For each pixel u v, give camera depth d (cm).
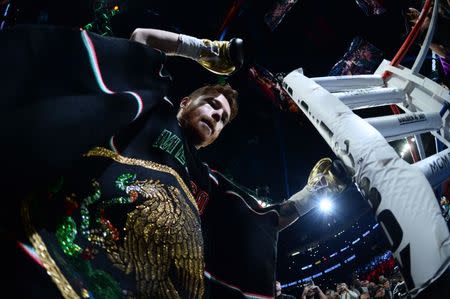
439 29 272
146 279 101
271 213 189
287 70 1026
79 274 87
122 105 103
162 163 120
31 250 81
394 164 144
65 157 87
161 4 776
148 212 106
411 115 215
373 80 262
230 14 898
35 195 88
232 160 1267
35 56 91
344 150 166
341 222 1523
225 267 160
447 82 378
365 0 682
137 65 118
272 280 170
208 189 167
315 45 947
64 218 91
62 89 93
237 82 1100
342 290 696
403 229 129
